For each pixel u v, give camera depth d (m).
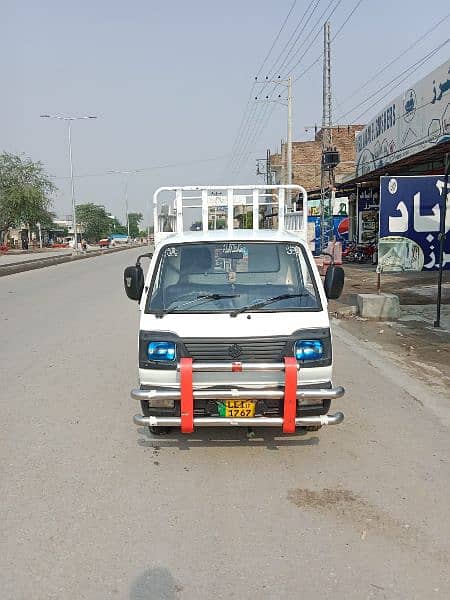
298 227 6.95
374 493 3.96
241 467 4.39
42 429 5.22
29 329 10.41
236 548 3.29
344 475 4.24
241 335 4.27
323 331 4.35
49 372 7.28
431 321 10.82
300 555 3.22
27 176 59.81
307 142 51.69
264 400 4.26
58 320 11.45
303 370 4.27
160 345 4.30
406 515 3.65
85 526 3.53
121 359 7.97
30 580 3.00
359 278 18.84
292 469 4.35
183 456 4.61
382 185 12.27
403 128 22.55
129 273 4.98
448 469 4.33
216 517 3.64
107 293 16.59
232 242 4.91
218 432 5.12
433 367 7.40
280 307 4.50
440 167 18.25
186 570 3.08
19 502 3.84
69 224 107.62
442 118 18.48
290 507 3.77
